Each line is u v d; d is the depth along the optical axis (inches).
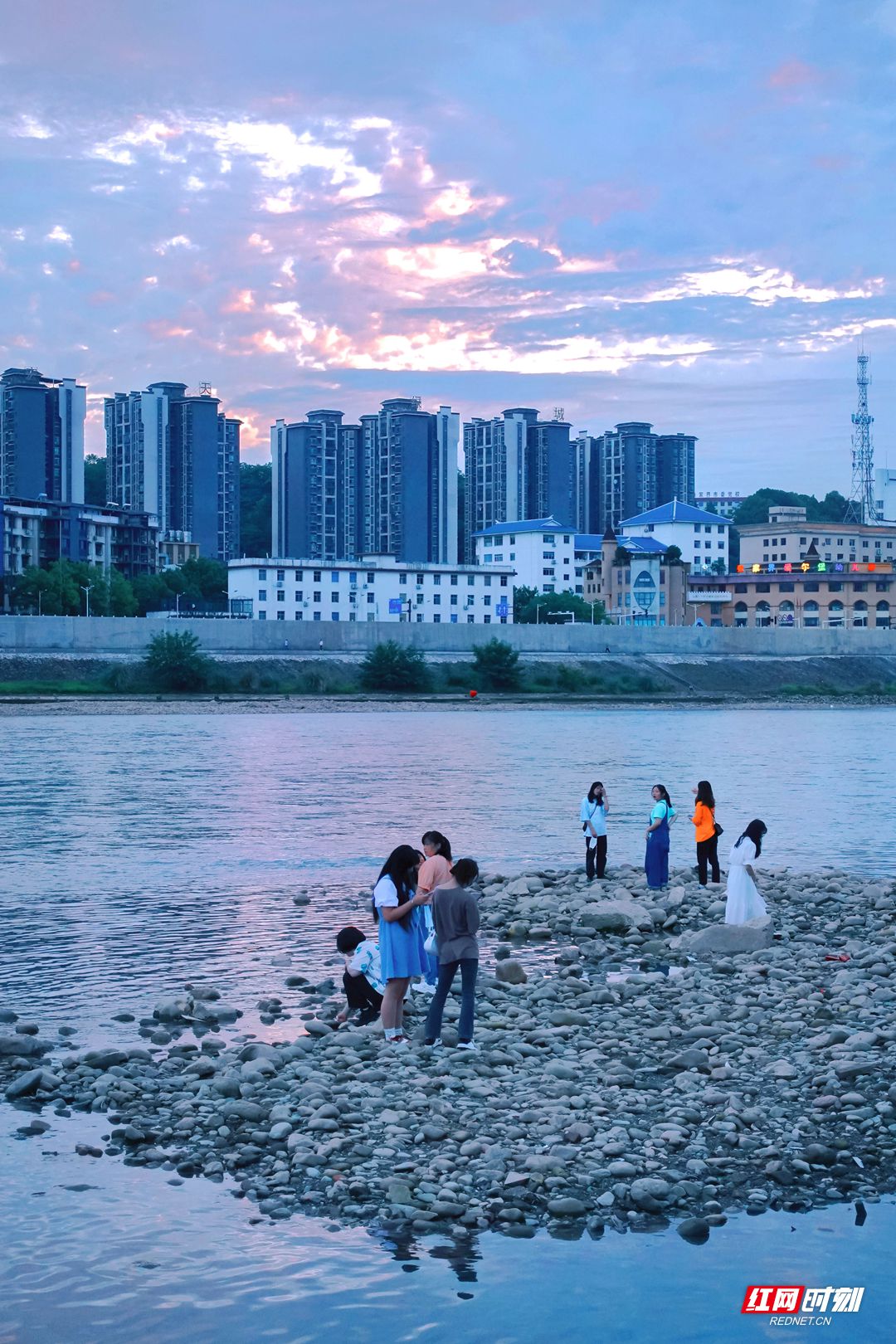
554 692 6737.2
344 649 6717.5
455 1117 577.6
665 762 3115.2
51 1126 581.9
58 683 5733.3
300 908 1190.9
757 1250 449.1
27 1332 399.9
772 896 1219.9
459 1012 786.8
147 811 2064.5
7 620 5885.8
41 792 2379.4
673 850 1647.4
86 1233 466.6
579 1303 414.6
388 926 738.8
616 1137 541.6
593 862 1332.4
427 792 2378.2
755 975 885.2
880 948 948.0
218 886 1323.8
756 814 2052.2
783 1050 683.4
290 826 1867.6
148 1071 662.5
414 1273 435.5
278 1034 741.9
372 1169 516.7
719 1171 512.4
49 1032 754.2
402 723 4877.0
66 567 7234.3
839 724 5000.0
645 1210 478.9
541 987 837.2
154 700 5580.7
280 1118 572.7
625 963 952.9
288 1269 438.6
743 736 4197.8
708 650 7731.3
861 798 2297.0
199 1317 408.2
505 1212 474.6
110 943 1021.2
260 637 6510.8
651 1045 703.1
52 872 1422.2
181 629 6323.8
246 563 7691.9
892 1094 584.1
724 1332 396.8
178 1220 476.4
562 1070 641.6
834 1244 452.8
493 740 3922.2
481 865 1478.8
